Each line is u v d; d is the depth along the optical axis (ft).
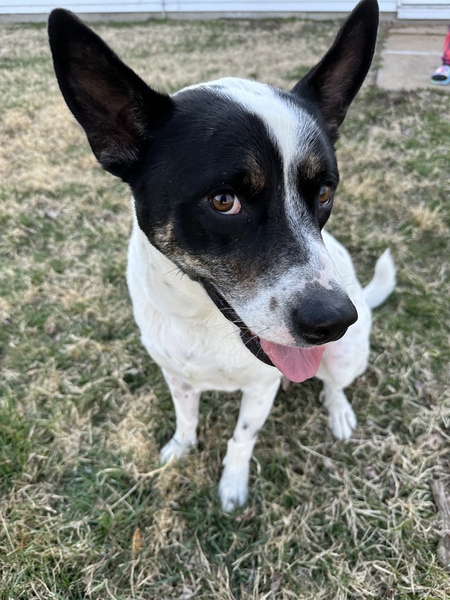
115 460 1.68
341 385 1.72
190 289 1.21
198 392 1.59
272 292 1.03
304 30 6.29
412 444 1.71
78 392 1.86
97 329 2.11
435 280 2.31
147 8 7.13
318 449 1.73
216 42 5.82
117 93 1.11
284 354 1.17
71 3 7.12
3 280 2.32
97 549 1.45
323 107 1.32
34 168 3.11
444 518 1.50
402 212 2.72
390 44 5.39
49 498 1.57
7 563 1.39
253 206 1.04
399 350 2.01
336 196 2.83
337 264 1.58
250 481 1.65
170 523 1.52
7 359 1.98
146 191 1.15
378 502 1.56
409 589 1.36
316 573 1.42
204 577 1.41
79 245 2.54
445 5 6.18
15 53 5.52
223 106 1.08
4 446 1.65
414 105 3.79
